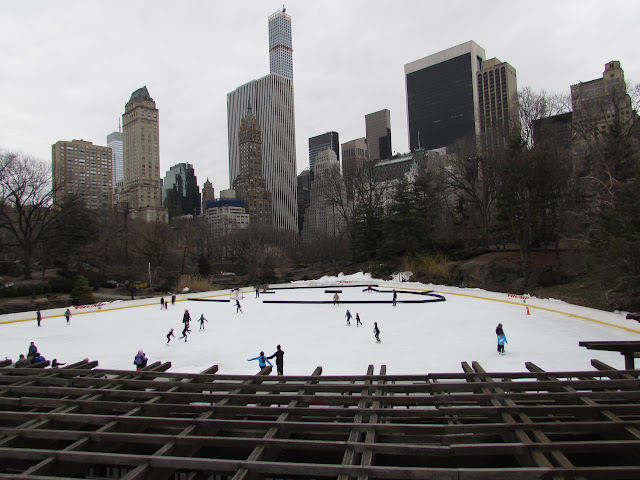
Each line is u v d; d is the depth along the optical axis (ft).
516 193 154.40
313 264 314.14
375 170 283.18
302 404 38.32
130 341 85.30
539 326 87.40
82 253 222.28
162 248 258.37
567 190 158.61
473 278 167.02
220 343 80.12
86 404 38.75
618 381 37.73
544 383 38.29
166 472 28.78
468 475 24.77
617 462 29.68
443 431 30.89
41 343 86.22
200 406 36.86
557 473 24.59
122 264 232.32
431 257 199.11
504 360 61.52
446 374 42.32
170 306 147.84
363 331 87.25
